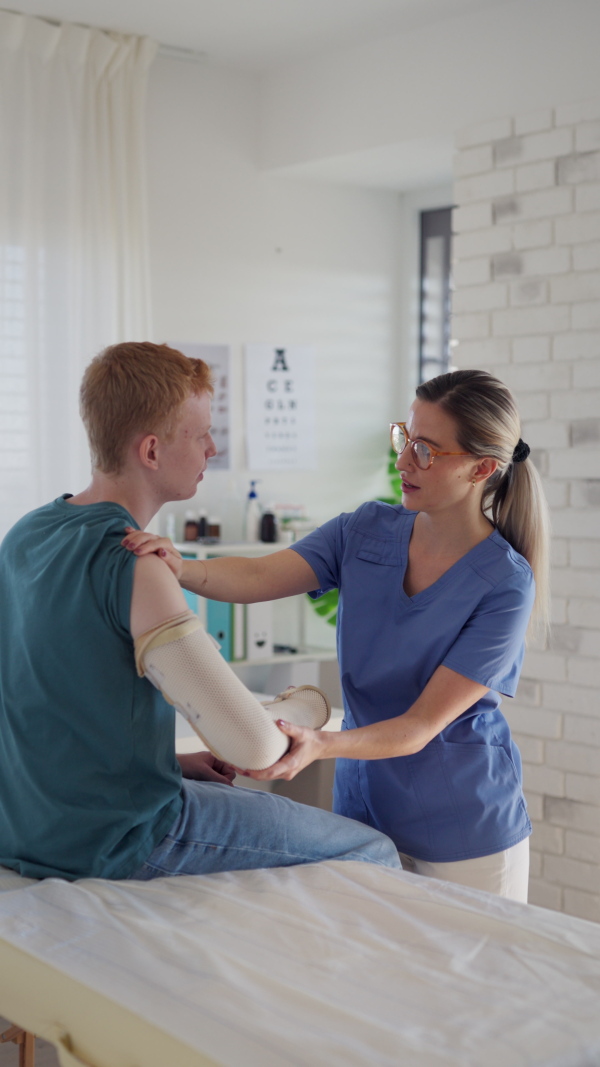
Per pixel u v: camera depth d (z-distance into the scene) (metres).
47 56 3.35
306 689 1.63
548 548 1.84
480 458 1.66
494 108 3.31
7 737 1.39
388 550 1.81
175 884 1.40
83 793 1.35
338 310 4.25
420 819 1.75
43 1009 1.18
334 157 3.78
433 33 3.46
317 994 1.12
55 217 3.41
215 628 3.63
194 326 3.87
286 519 4.01
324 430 4.23
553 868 3.16
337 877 1.48
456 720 1.75
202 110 3.86
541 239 3.17
